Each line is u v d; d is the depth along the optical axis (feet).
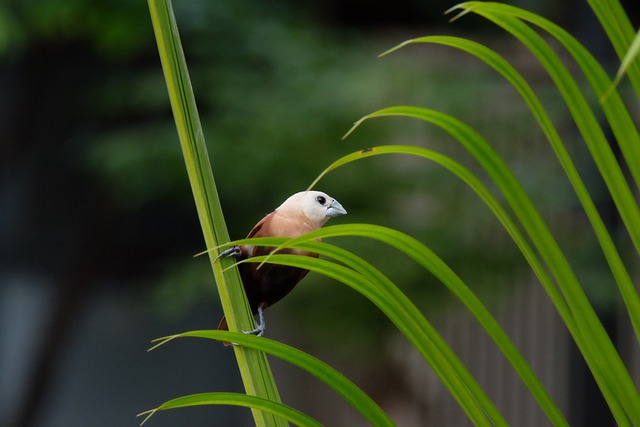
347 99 38.04
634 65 6.08
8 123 48.85
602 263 39.11
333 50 40.57
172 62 7.41
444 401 47.98
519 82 6.40
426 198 41.16
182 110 7.47
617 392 6.54
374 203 39.27
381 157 39.63
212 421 59.06
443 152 41.11
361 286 6.66
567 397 45.34
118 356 56.85
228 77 39.19
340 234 6.50
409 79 39.40
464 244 39.86
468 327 47.65
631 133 6.28
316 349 44.70
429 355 6.74
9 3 39.65
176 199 45.16
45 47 46.39
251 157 37.63
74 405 56.24
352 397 6.68
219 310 58.59
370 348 40.60
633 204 6.37
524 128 41.01
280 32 40.34
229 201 39.27
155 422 57.82
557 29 6.11
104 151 39.40
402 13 48.78
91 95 44.55
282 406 6.59
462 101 39.65
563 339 45.62
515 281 40.91
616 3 6.03
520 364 6.64
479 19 47.47
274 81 39.29
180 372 58.29
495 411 6.73
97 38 41.88
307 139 38.11
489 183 41.24
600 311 38.91
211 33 39.81
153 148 38.75
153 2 7.38
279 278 10.68
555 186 39.83
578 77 38.70
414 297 38.88
